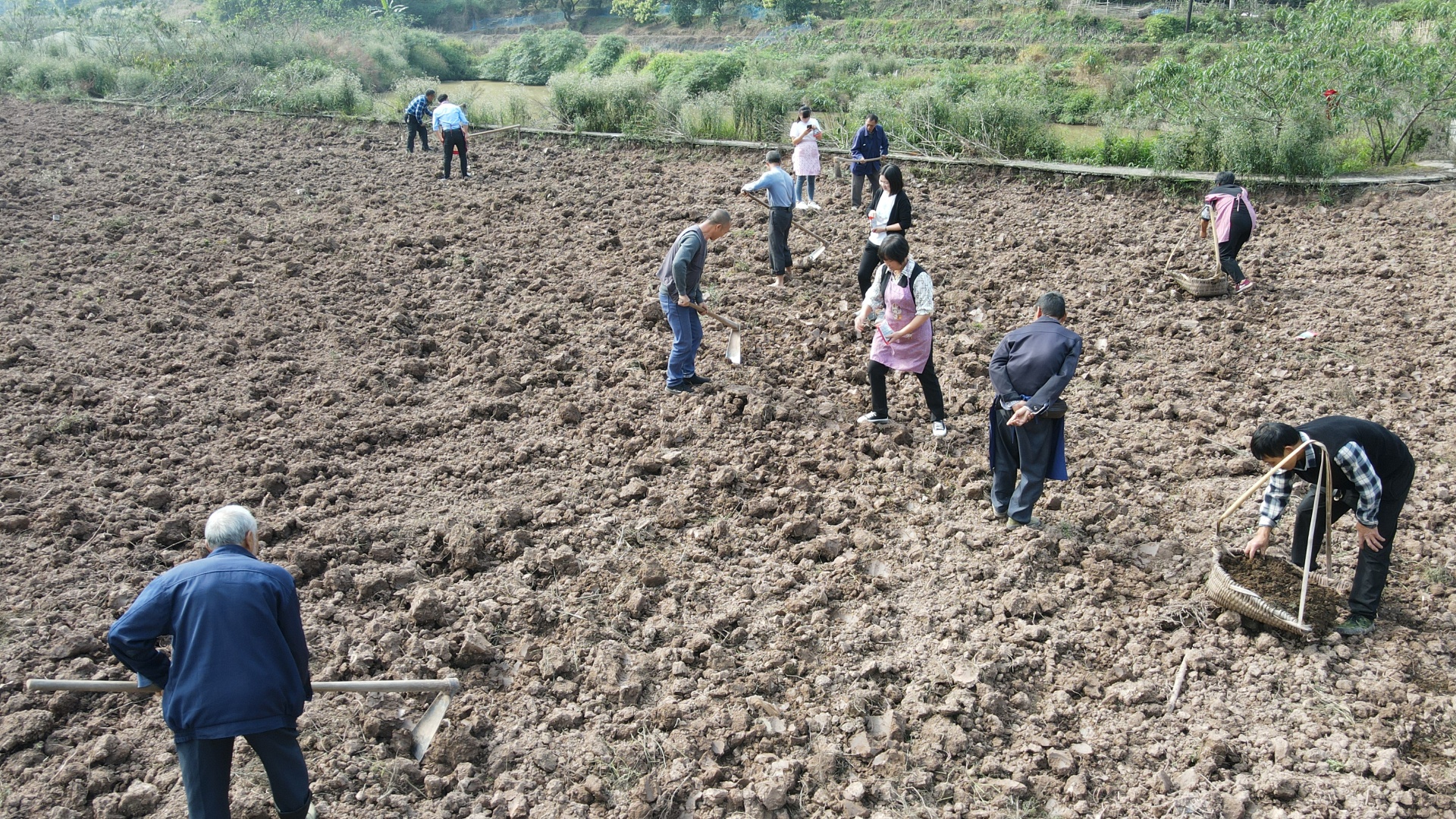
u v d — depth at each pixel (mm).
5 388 7727
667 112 18625
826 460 7004
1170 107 15016
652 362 8625
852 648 5129
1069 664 5047
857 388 8109
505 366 8531
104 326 9219
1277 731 4531
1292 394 7871
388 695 4715
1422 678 4840
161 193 14586
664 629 5254
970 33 43000
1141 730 4594
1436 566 5625
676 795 4242
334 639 5113
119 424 7367
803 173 13711
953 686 4836
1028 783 4309
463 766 4383
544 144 18828
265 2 47906
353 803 4184
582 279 10781
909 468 6852
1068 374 5691
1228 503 6383
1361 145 14711
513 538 5977
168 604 3551
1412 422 7320
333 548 5812
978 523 6250
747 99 18469
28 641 4938
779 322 9484
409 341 8930
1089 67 31375
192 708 3475
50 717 4484
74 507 6051
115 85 25359
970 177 15203
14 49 29359
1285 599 5297
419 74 39000
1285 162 12977
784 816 4172
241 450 7074
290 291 10258
